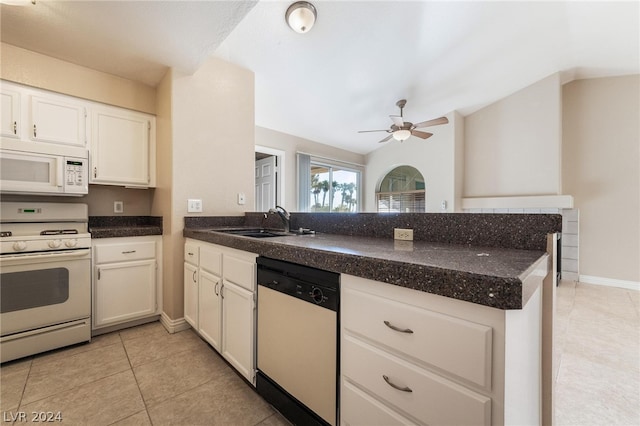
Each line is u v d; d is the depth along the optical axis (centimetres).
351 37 241
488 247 118
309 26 202
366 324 90
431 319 74
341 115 414
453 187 480
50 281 181
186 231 215
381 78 325
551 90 409
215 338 172
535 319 94
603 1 253
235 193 256
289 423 125
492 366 64
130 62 207
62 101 202
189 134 227
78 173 199
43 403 135
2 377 155
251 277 141
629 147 391
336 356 100
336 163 541
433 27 250
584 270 416
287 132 461
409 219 148
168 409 133
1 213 181
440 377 73
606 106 404
